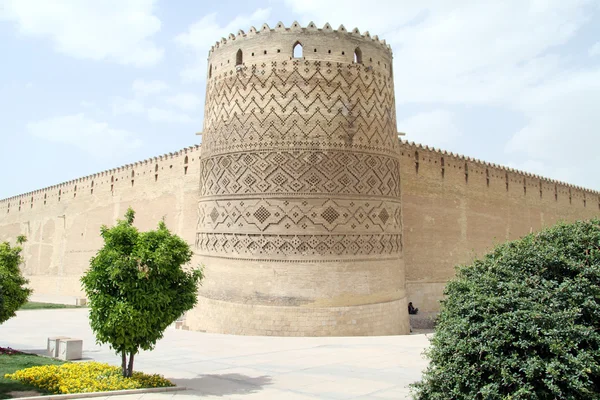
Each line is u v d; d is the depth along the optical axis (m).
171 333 16.33
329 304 15.36
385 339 14.85
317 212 15.64
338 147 16.00
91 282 8.94
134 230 9.42
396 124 18.44
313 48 16.42
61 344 12.27
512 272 7.24
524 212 30.08
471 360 6.71
